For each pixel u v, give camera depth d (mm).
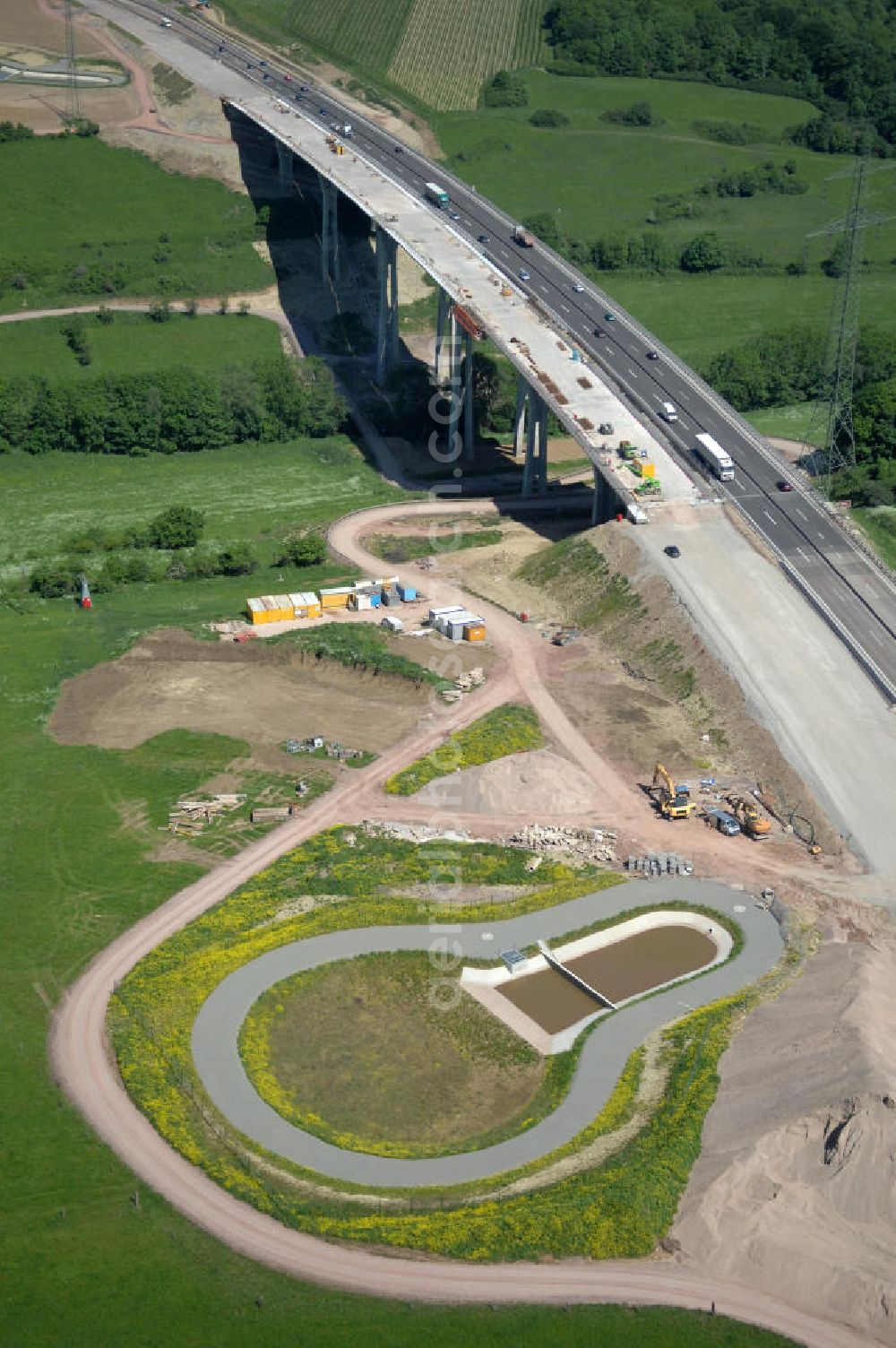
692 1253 119625
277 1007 148000
